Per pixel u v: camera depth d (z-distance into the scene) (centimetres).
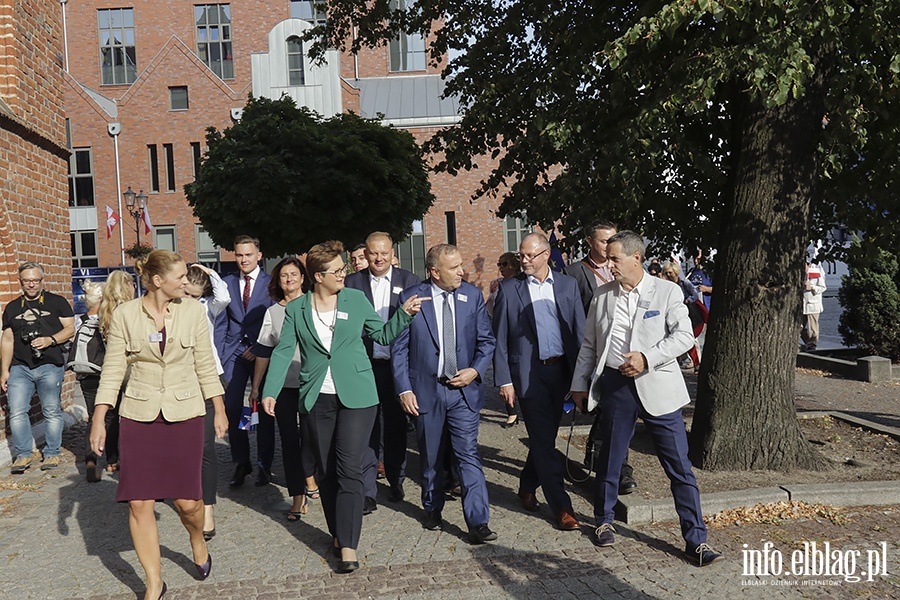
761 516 550
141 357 445
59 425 793
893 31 619
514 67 993
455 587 451
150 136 3475
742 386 664
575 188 843
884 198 827
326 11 1154
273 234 1856
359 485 490
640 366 482
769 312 661
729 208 692
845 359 1405
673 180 902
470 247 3294
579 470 655
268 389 506
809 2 569
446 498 642
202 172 1856
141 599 450
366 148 1836
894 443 736
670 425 486
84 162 3500
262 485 690
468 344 543
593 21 827
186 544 540
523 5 941
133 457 440
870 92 693
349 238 1864
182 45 3469
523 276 563
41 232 994
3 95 927
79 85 3481
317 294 512
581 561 486
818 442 750
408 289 558
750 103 663
